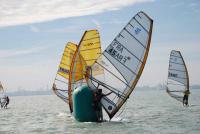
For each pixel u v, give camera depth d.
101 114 21.16
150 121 21.55
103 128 18.33
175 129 17.59
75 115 21.34
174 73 37.19
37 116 29.09
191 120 21.53
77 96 20.95
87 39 24.45
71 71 24.27
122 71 20.98
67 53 30.17
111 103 21.06
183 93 37.03
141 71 20.75
